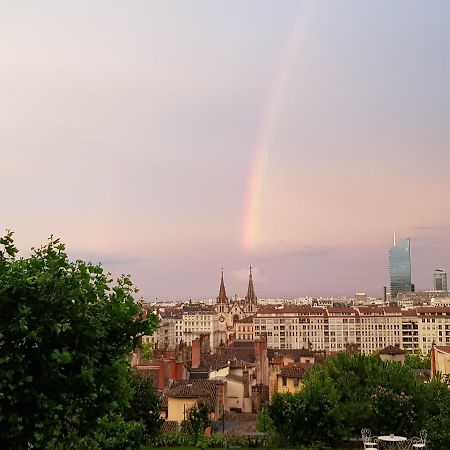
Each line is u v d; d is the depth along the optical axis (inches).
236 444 1974.7
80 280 927.7
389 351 5324.8
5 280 847.1
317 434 1857.8
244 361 4375.0
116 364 926.4
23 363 822.5
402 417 1897.1
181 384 3159.5
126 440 1321.4
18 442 837.8
